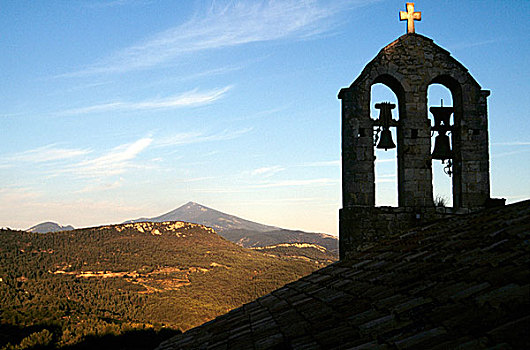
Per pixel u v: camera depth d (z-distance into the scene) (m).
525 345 2.94
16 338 41.00
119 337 44.84
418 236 8.53
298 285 9.09
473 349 3.19
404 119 10.77
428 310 4.35
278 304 7.79
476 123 10.84
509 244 5.30
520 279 4.05
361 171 10.77
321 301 6.61
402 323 4.32
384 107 10.97
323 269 9.83
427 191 10.62
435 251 6.61
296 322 6.00
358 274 7.38
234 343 6.21
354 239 10.54
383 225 10.51
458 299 4.25
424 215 10.46
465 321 3.72
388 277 6.26
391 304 4.99
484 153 10.79
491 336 3.24
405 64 10.93
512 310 3.54
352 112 10.91
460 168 10.72
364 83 10.92
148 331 47.12
